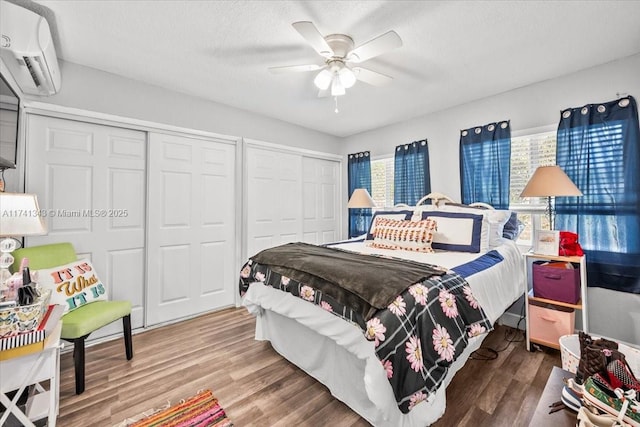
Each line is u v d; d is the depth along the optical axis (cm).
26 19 159
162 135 282
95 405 162
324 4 167
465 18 179
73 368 203
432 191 344
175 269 290
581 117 237
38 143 221
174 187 290
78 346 173
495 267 206
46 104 221
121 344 239
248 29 191
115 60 230
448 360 129
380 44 169
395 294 133
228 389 177
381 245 275
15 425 138
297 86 278
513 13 174
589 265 231
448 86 275
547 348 225
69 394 172
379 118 370
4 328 117
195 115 301
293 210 398
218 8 171
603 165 227
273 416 153
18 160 206
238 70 247
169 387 179
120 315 204
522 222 281
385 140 404
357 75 210
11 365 117
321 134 432
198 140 307
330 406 161
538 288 219
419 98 304
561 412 96
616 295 223
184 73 252
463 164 313
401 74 251
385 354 120
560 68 240
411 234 260
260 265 218
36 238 221
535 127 267
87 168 243
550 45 208
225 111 325
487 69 242
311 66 202
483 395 169
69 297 191
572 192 206
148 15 177
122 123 256
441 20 181
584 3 165
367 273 153
